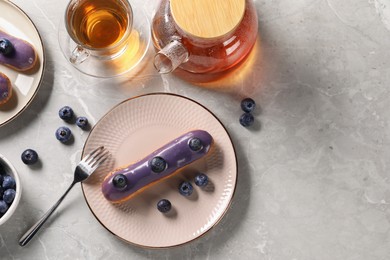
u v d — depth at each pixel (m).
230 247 0.91
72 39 0.86
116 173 0.86
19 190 0.85
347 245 0.91
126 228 0.89
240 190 0.91
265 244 0.91
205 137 0.86
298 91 0.92
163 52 0.81
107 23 0.88
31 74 0.90
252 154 0.91
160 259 0.91
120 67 0.91
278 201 0.91
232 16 0.81
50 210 0.89
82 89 0.92
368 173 0.92
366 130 0.92
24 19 0.90
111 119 0.89
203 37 0.81
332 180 0.92
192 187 0.89
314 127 0.92
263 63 0.92
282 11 0.92
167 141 0.90
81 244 0.91
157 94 0.88
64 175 0.91
